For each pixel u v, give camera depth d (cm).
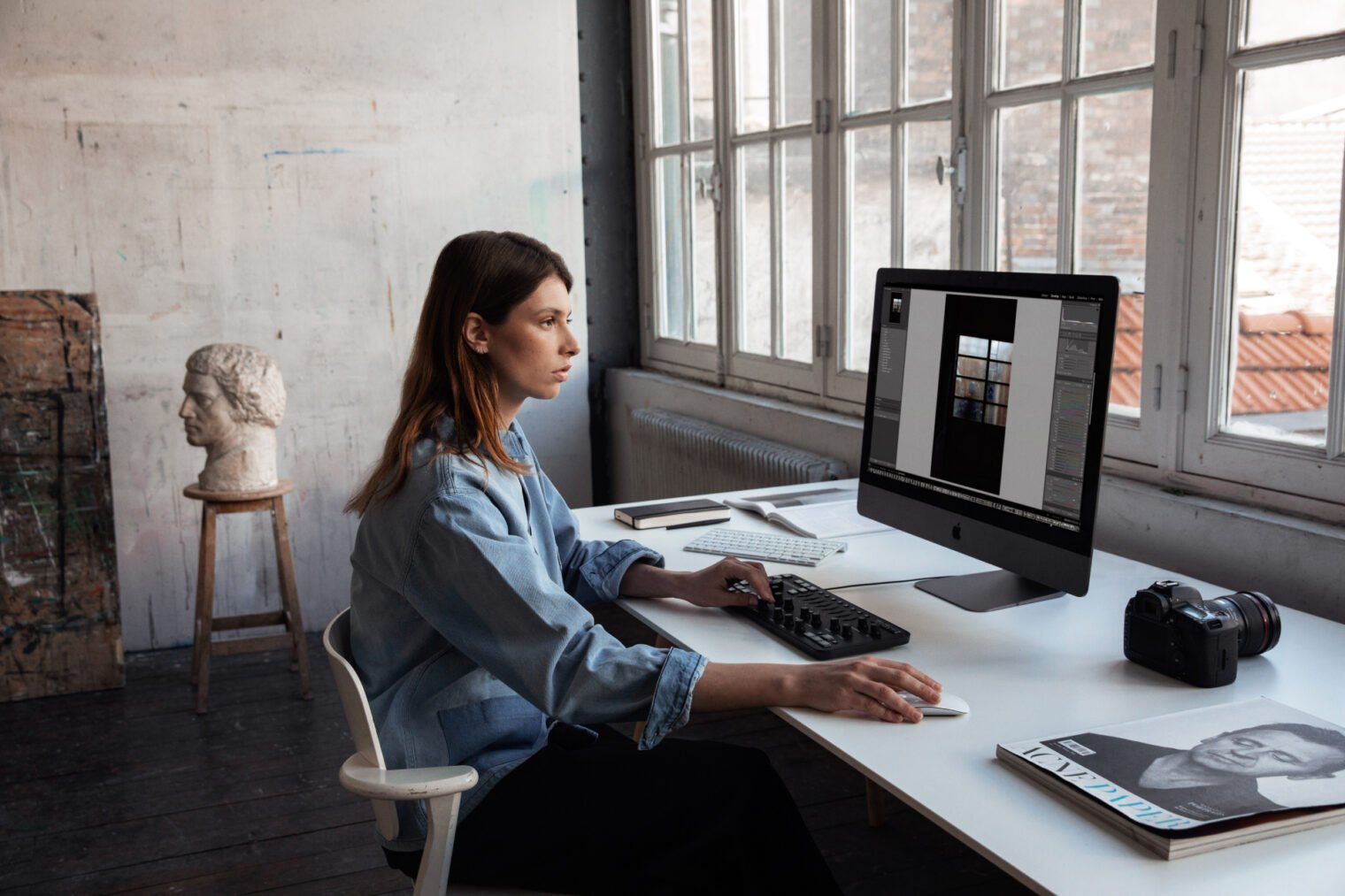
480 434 147
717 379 372
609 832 138
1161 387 208
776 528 222
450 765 142
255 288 370
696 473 353
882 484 194
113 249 354
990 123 246
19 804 265
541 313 150
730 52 346
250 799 267
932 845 238
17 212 344
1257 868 97
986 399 168
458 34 381
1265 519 183
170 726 311
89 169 349
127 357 360
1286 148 182
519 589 137
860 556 199
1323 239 177
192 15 352
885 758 120
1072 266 228
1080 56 222
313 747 296
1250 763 111
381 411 388
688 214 386
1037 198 236
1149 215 208
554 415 419
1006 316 164
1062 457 154
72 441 327
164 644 377
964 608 169
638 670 135
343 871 235
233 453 323
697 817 137
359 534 150
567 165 400
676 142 391
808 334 325
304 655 330
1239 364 195
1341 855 99
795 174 322
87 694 336
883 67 280
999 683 140
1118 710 131
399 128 378
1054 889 94
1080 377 151
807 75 313
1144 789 107
